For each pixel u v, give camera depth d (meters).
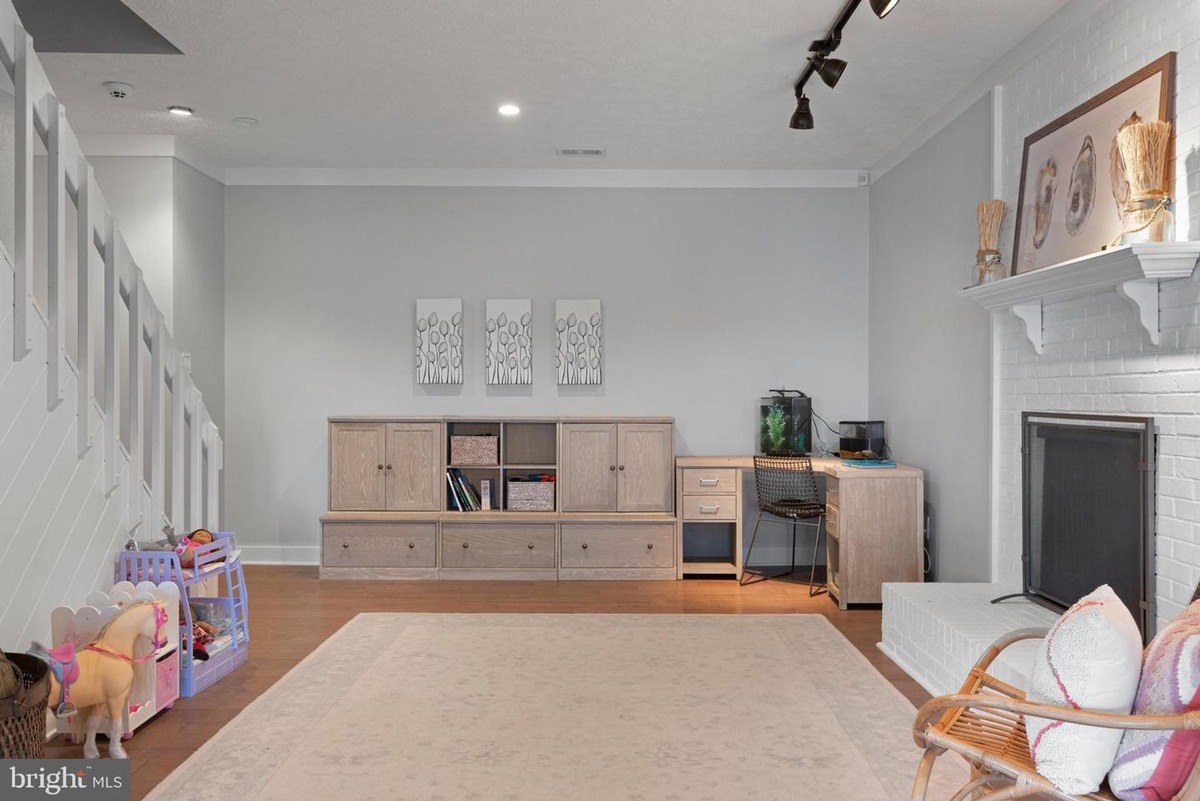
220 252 6.20
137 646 2.96
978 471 4.45
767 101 4.79
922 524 5.04
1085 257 2.99
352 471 5.96
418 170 6.28
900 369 5.64
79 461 3.27
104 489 3.45
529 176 6.30
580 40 3.96
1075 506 3.43
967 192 4.59
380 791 2.61
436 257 6.32
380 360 6.32
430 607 5.01
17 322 2.88
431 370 6.28
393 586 5.58
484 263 6.32
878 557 5.02
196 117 5.11
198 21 3.76
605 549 5.82
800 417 6.05
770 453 6.05
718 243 6.32
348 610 4.95
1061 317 3.62
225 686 3.62
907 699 3.45
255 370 6.28
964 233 4.63
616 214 6.32
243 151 5.84
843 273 6.32
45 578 3.06
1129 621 1.87
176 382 4.09
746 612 4.92
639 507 5.98
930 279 5.11
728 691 3.54
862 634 4.48
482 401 6.32
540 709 3.32
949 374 4.83
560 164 6.16
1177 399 2.87
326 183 6.28
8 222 4.16
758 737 3.04
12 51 2.93
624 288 6.33
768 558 6.32
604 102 4.81
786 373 6.34
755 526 6.34
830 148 5.75
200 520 4.30
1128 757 1.77
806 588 5.58
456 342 6.28
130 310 3.68
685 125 5.23
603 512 5.98
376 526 5.80
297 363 6.30
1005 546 4.14
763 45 4.00
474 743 2.99
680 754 2.90
